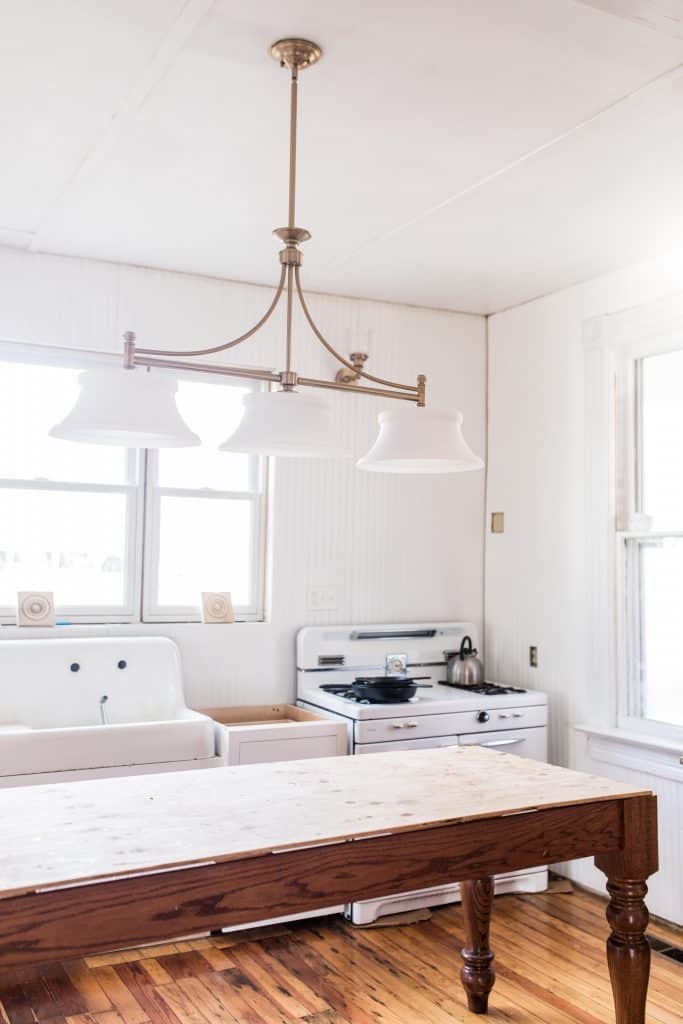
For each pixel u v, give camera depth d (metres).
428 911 3.69
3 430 3.78
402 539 4.54
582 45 2.25
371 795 2.27
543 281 4.17
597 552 4.03
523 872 3.88
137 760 3.27
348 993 2.99
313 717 3.94
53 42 2.26
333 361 4.36
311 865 1.90
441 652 4.54
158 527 4.05
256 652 4.14
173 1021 2.79
